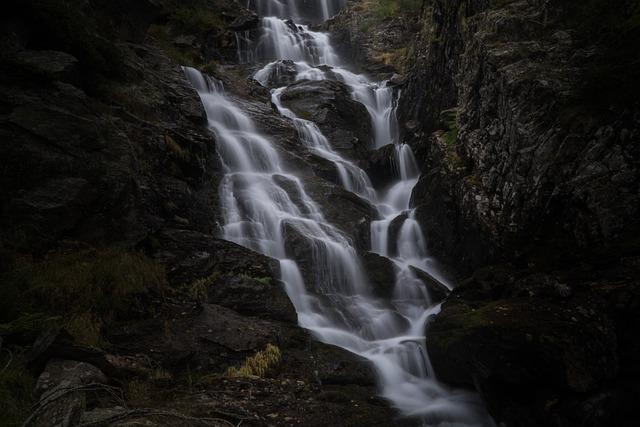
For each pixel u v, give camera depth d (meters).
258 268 9.74
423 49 18.16
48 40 10.63
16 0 9.82
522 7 11.79
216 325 8.05
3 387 5.07
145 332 7.52
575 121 9.01
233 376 7.17
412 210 13.58
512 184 10.05
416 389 8.08
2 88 8.55
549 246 8.72
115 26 15.44
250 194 12.62
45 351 5.74
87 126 8.96
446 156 12.91
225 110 16.03
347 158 17.27
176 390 6.66
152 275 8.38
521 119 10.00
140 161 10.27
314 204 13.16
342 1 35.59
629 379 6.37
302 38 27.58
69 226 8.18
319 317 9.84
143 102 12.24
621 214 7.81
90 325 7.00
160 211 10.17
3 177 7.82
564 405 6.27
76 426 4.46
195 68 18.45
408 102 18.83
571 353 6.35
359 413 6.89
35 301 6.89
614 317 6.68
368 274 11.45
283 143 15.85
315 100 19.20
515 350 6.69
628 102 8.34
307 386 7.29
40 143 8.32
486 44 11.70
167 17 22.39
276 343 8.14
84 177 8.52
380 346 9.27
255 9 33.56
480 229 10.70
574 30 10.35
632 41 8.86
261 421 6.15
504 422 6.79
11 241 7.52
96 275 7.73
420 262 12.73
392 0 29.00
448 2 15.42
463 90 13.59
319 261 11.21
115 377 6.28
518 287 8.08
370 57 25.56
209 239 10.02
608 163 8.26
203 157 12.47
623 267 7.17
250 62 24.78
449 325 7.88
